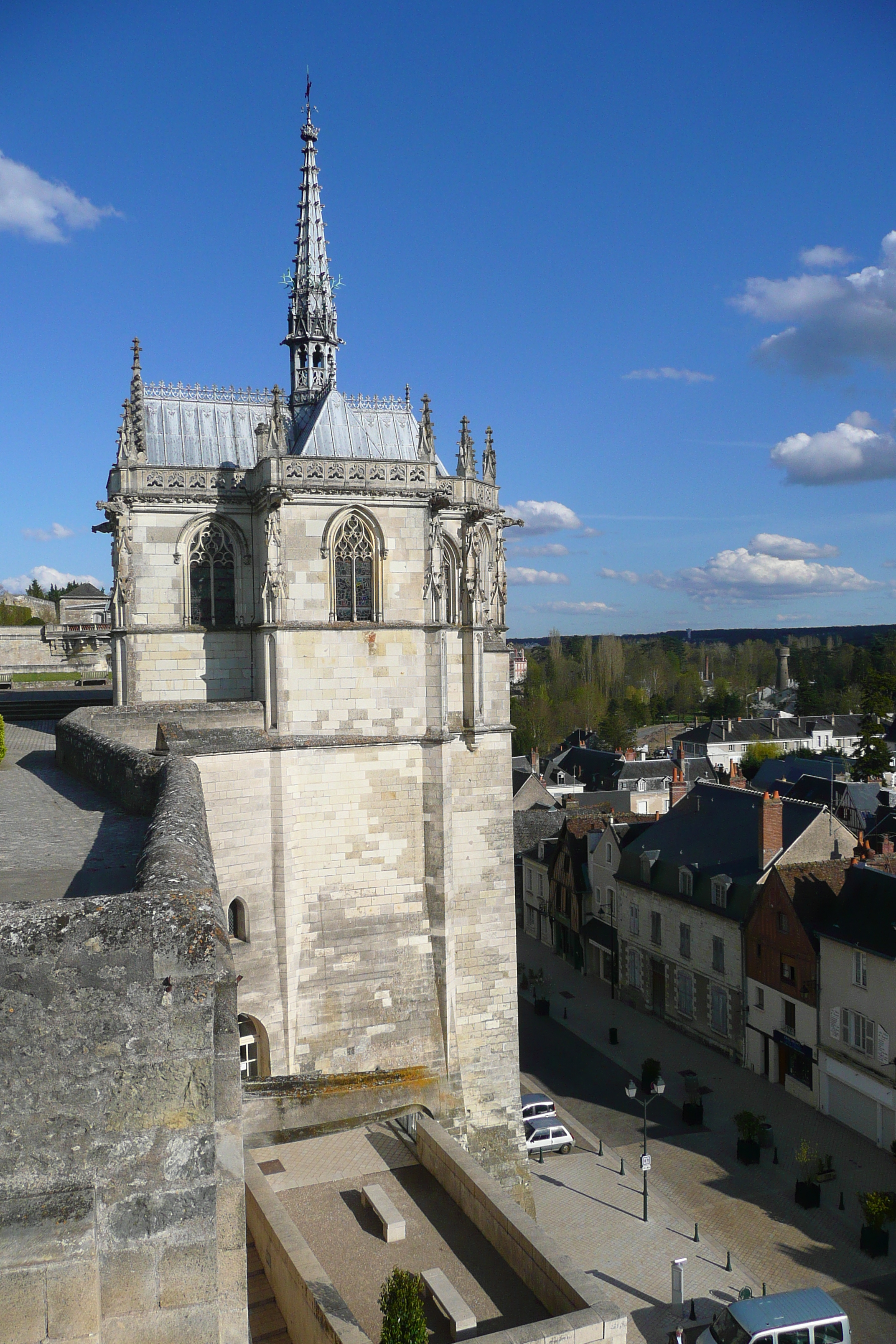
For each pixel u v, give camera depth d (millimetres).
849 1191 44219
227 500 39562
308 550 37938
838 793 99250
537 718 176250
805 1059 53969
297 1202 26328
